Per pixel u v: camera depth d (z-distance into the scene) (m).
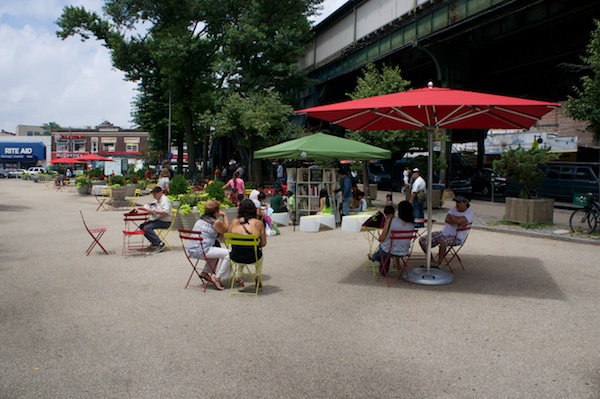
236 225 6.77
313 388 3.89
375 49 28.41
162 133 45.66
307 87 33.31
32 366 4.30
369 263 8.76
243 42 29.08
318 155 12.91
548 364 4.33
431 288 6.99
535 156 12.75
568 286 7.05
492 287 7.02
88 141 86.06
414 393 3.81
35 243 10.94
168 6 32.22
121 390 3.86
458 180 26.39
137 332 5.17
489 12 19.27
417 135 18.05
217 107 30.08
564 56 23.91
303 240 11.43
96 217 16.39
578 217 15.44
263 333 5.14
